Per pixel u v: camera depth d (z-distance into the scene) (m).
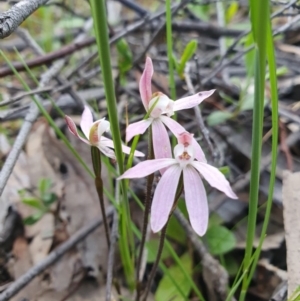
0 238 0.14
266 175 0.15
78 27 0.24
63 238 0.14
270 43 0.07
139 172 0.07
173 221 0.13
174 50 0.22
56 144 0.17
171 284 0.12
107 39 0.07
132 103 0.18
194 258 0.13
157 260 0.10
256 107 0.07
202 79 0.18
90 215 0.15
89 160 0.16
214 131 0.16
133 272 0.11
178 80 0.18
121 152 0.08
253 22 0.07
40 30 0.26
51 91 0.16
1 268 0.14
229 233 0.13
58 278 0.13
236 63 0.20
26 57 0.22
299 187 0.12
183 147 0.07
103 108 0.19
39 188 0.15
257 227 0.14
